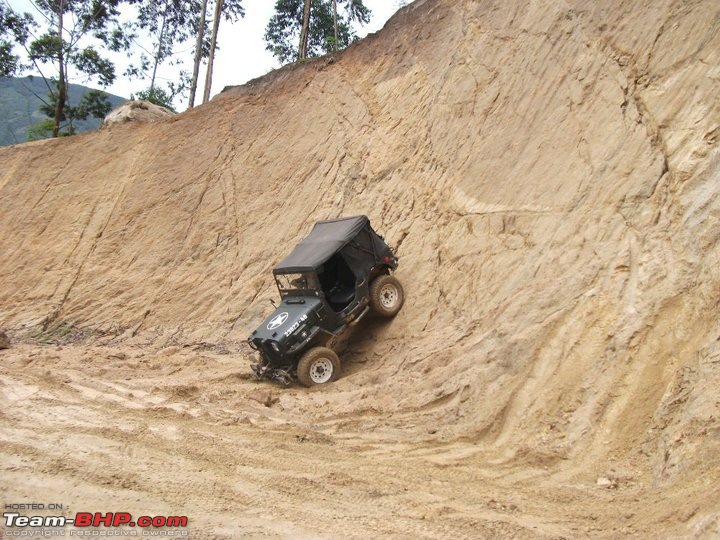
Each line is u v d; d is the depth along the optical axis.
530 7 12.40
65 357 11.98
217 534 4.17
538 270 8.52
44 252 18.48
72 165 20.81
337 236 9.98
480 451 6.09
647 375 5.99
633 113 8.91
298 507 4.66
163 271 15.99
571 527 4.24
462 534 4.15
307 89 17.38
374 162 13.83
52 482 5.17
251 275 14.26
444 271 10.31
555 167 9.65
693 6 9.02
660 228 7.32
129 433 6.65
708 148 7.42
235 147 17.78
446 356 8.23
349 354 10.23
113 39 32.06
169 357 11.73
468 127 12.07
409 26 16.08
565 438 5.90
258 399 8.54
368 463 5.80
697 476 4.36
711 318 5.82
